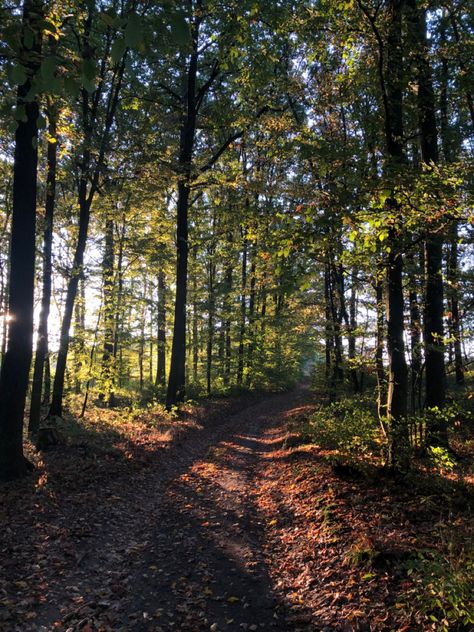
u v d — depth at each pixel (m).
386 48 7.84
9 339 9.23
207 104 21.17
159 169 17.16
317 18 8.62
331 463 9.23
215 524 7.72
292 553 6.39
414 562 4.44
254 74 13.80
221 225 21.64
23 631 4.58
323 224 6.17
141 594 5.47
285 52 16.67
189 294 28.05
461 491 7.01
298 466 10.39
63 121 11.29
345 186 6.53
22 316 9.33
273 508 8.34
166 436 14.46
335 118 12.77
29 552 6.16
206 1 12.91
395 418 7.81
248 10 11.19
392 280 7.93
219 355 32.62
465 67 9.19
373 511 6.82
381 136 9.17
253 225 8.67
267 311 36.47
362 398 11.95
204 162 21.75
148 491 9.59
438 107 10.07
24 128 9.25
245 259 29.20
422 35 8.53
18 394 9.18
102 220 21.06
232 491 9.68
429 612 4.26
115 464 10.88
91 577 5.81
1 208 15.86
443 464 7.37
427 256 10.00
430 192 5.61
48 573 5.73
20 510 7.44
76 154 14.42
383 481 7.82
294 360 38.56
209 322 27.97
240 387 30.20
